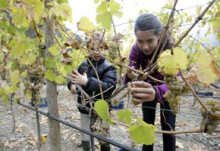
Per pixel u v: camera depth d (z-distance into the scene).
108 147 1.89
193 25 0.60
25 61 1.39
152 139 0.56
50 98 1.36
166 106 1.69
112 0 0.86
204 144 2.58
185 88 0.74
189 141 2.66
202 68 0.51
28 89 1.53
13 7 1.02
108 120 0.65
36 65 1.48
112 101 1.06
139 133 0.57
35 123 3.34
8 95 1.71
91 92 1.66
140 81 0.90
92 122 1.23
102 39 1.19
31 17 1.03
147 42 1.40
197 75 0.52
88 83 1.62
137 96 0.90
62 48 1.16
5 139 2.67
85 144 2.01
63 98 4.86
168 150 1.78
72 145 2.58
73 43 1.12
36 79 1.52
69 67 1.18
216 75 0.49
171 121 1.71
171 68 0.58
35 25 1.27
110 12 0.89
